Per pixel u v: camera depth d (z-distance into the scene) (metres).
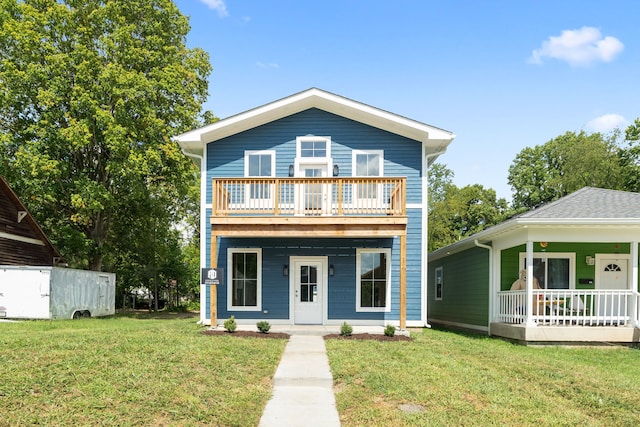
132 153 18.45
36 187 18.41
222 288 13.88
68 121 18.45
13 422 5.23
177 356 8.00
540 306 13.20
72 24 19.47
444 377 7.54
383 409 6.24
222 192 12.51
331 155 14.27
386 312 13.80
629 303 12.38
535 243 14.64
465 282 17.16
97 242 21.83
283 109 14.20
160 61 20.53
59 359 7.34
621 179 30.94
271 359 8.58
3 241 18.14
